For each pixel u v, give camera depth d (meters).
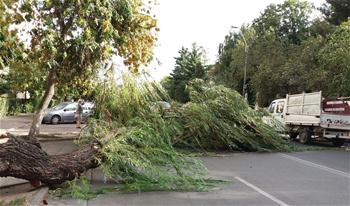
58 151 15.66
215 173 12.48
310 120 22.89
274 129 19.28
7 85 30.45
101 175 11.36
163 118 16.22
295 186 10.60
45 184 9.64
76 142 12.56
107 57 18.33
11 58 15.66
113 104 15.77
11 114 40.31
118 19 17.89
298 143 23.84
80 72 18.70
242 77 55.12
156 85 17.06
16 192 9.36
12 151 8.67
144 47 19.81
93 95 17.42
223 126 17.73
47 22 16.14
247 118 18.50
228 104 18.45
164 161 10.63
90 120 12.91
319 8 52.97
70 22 17.23
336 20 47.12
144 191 9.75
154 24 19.64
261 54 48.69
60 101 38.53
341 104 23.30
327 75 29.69
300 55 37.75
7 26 14.12
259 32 59.25
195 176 10.93
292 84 36.81
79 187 9.41
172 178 9.88
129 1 18.11
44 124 33.78
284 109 25.70
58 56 17.11
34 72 17.36
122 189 9.74
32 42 16.28
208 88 19.28
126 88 15.95
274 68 41.69
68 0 16.50
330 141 24.30
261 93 42.62
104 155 10.05
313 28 53.12
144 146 11.04
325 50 29.70
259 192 9.78
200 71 82.75
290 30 59.56
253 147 18.39
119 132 11.34
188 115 17.23
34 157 8.94
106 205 8.41
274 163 14.98
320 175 12.47
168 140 13.66
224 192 9.74
